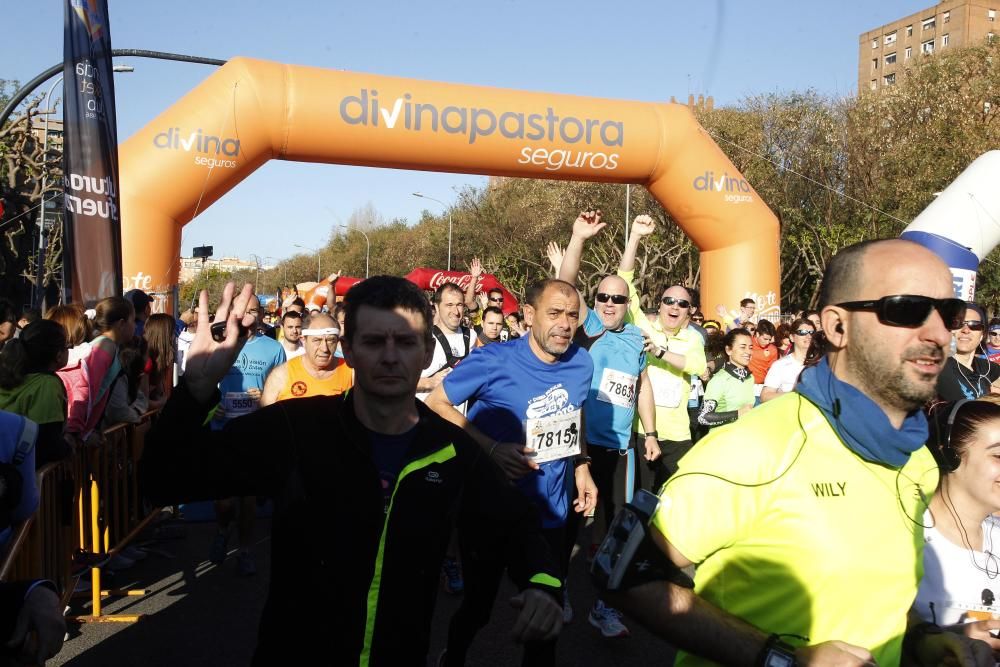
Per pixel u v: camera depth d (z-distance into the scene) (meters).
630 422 4.95
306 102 8.80
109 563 5.38
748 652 1.62
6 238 16.81
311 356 5.05
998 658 2.03
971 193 5.37
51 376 3.95
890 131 23.56
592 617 4.41
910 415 1.74
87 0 6.45
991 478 2.07
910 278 1.63
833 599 1.66
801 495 1.67
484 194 37.31
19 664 2.00
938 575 2.15
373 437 1.94
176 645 4.19
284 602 1.85
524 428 3.75
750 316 10.77
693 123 10.43
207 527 6.67
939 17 70.38
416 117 9.12
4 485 2.47
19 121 16.02
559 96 9.88
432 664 3.96
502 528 2.04
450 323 6.11
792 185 25.64
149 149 8.51
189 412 1.81
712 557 1.77
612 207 28.97
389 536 1.86
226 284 1.87
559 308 3.65
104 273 6.52
